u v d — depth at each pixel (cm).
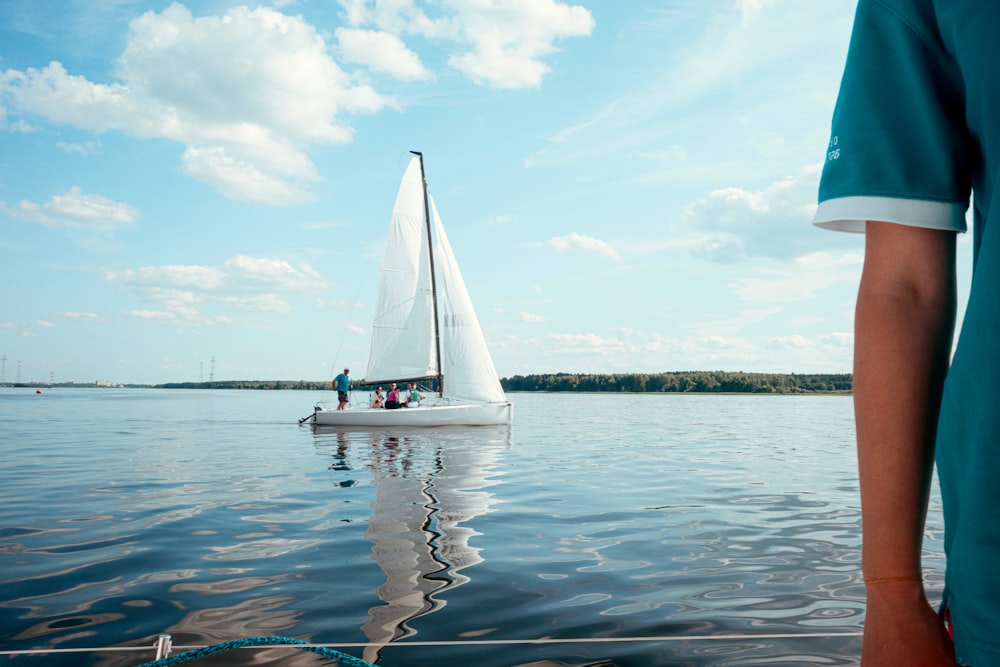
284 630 376
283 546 592
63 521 709
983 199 75
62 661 329
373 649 346
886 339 77
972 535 67
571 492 920
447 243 2331
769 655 338
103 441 1816
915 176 76
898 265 79
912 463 75
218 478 1062
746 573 503
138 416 3372
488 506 805
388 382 2547
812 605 424
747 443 1841
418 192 2597
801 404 6600
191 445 1688
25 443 1747
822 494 906
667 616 400
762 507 802
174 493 909
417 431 2178
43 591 455
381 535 639
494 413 2289
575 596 442
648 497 877
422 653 340
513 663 327
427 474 1112
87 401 6281
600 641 358
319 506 806
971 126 73
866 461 77
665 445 1741
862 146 79
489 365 2323
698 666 324
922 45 77
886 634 74
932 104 76
